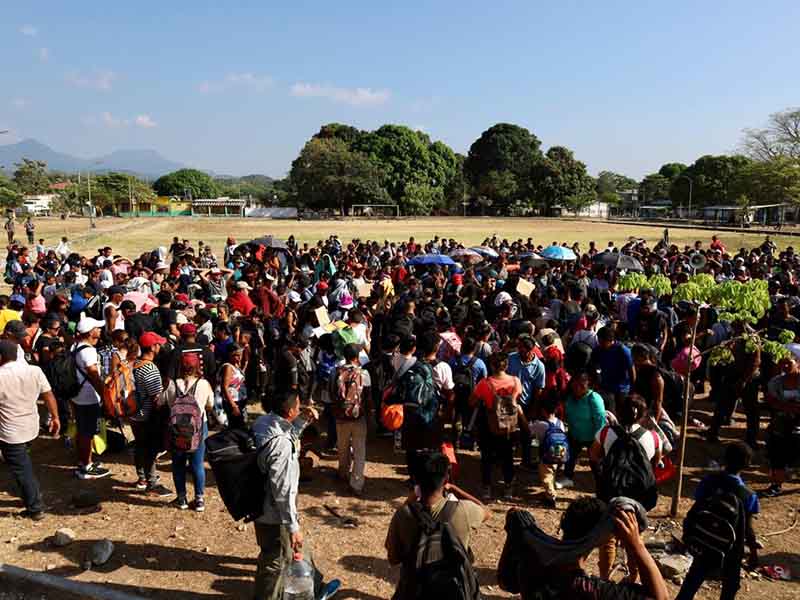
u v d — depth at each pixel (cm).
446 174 11912
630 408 543
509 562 328
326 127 12962
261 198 15275
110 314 961
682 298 660
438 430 675
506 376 688
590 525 310
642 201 13675
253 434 460
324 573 540
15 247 2136
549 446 676
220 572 539
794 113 7200
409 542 354
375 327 1052
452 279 1483
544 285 1422
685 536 454
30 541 583
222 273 1688
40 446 839
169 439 626
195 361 648
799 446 688
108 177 11738
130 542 585
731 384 834
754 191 7294
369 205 10138
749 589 523
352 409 695
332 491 718
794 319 963
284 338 830
